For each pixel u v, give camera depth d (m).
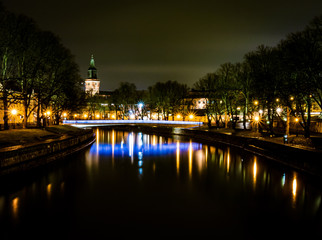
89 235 14.02
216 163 32.59
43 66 38.50
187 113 95.50
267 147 32.53
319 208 17.78
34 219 15.95
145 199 19.81
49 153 29.64
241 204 18.67
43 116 52.19
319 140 29.86
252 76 41.84
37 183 23.48
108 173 27.72
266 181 23.86
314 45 27.33
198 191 21.72
